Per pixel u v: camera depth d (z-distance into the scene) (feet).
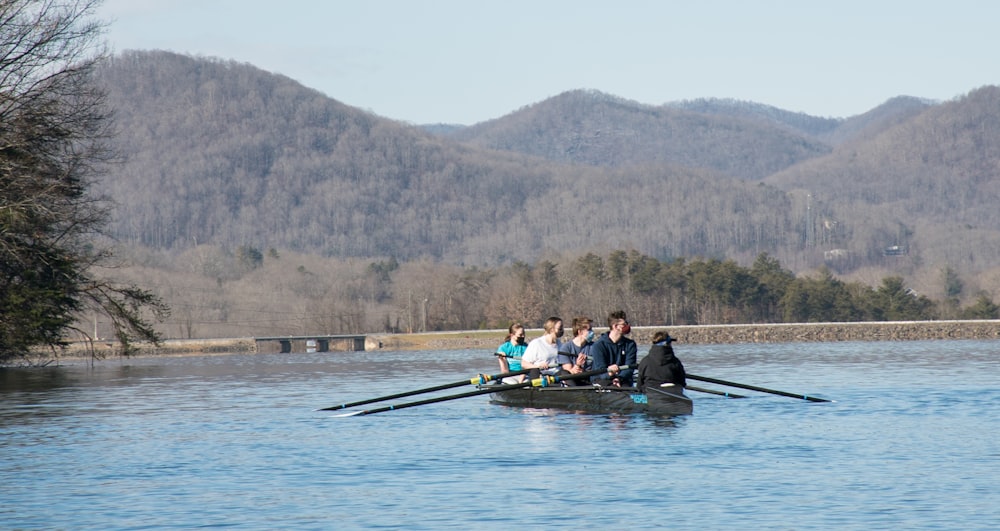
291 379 198.18
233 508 56.80
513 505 56.95
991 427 89.20
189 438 86.58
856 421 94.32
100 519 54.34
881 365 231.50
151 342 224.94
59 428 95.96
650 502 57.36
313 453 76.38
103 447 81.15
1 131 178.60
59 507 57.31
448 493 60.44
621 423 93.50
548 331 114.11
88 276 220.43
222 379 200.44
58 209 192.44
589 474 66.23
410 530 51.67
